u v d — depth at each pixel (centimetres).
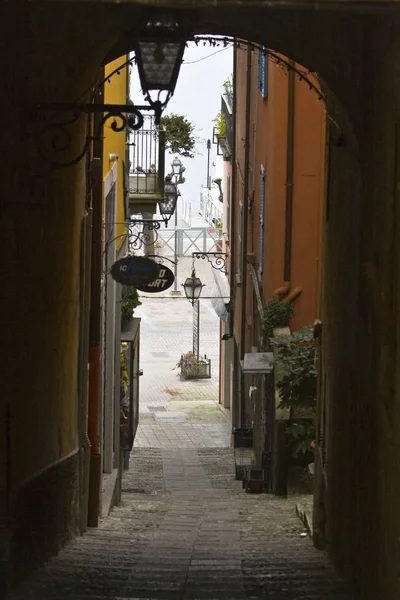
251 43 1319
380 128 918
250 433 2542
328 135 1395
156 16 1038
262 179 2459
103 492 1808
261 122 2527
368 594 926
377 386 912
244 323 3034
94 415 1555
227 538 1425
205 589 966
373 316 953
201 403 3991
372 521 920
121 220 2222
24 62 1033
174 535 1448
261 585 1005
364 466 1002
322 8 696
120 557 1199
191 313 5981
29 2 1002
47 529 1175
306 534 1486
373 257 959
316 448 1513
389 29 843
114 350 2056
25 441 1088
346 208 1204
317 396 1552
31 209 1087
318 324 1551
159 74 1070
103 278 1769
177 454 3008
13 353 1037
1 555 955
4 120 979
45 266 1159
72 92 1166
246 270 3033
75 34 1107
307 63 1171
